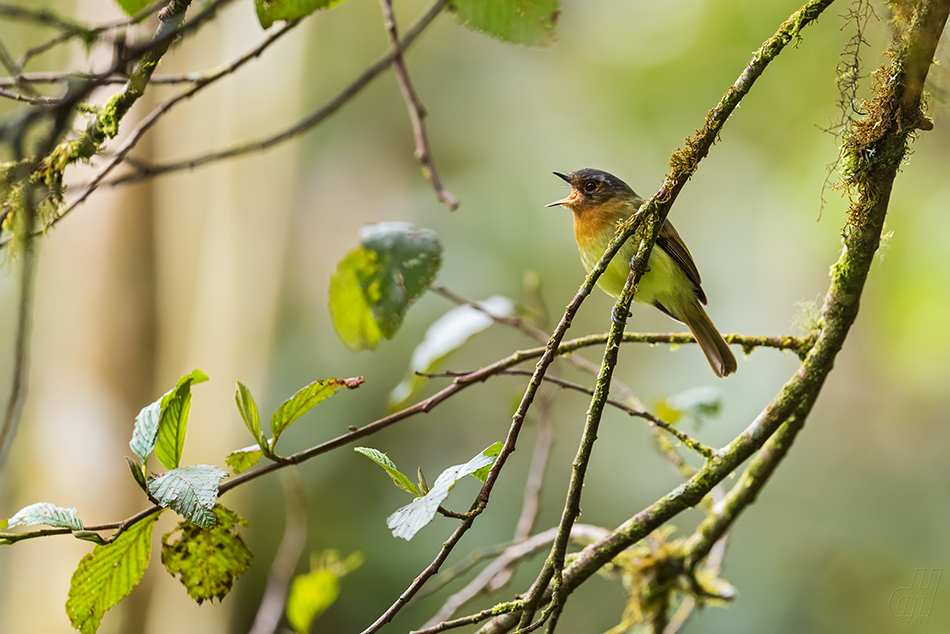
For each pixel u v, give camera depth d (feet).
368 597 42.78
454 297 17.13
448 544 9.16
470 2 15.81
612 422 44.68
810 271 43.83
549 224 52.65
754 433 11.88
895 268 35.96
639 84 53.42
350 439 11.60
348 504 45.52
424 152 16.75
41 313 35.45
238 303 43.19
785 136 48.83
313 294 53.47
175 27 10.71
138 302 36.29
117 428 35.32
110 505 34.50
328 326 50.96
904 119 10.91
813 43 46.34
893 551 39.86
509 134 56.39
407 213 54.54
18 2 32.50
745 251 48.52
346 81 57.52
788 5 48.16
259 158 44.24
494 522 43.34
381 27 57.47
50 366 35.42
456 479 9.09
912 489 41.52
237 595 42.50
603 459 44.14
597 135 54.85
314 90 57.00
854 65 11.18
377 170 57.16
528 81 57.62
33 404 35.09
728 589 16.53
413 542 43.65
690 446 12.01
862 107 11.25
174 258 38.45
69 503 34.19
